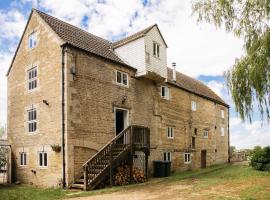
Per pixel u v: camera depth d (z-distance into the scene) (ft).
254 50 32.19
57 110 52.08
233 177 60.03
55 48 54.54
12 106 65.36
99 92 57.41
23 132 60.59
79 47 54.03
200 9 36.22
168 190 45.42
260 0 31.12
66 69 51.47
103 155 51.83
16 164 61.52
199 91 101.24
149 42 67.92
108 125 58.59
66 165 48.98
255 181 53.01
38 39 59.52
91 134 54.29
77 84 52.95
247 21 32.58
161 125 75.87
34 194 44.42
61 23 64.49
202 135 97.66
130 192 44.21
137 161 66.13
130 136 56.49
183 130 86.33
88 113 54.34
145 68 65.31
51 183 51.21
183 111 87.40
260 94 31.71
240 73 32.91
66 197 41.27
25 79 62.03
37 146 55.83
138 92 68.28
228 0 34.22
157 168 69.46
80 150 51.75
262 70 31.12
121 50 70.18
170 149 78.84
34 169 55.98
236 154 130.93
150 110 72.02
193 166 89.61
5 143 64.39
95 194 43.09
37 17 60.80
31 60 60.85
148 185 52.24
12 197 42.11
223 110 118.01
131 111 65.36
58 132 51.16
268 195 38.88
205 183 52.06
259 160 70.49
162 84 77.87
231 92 33.68
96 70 57.52
